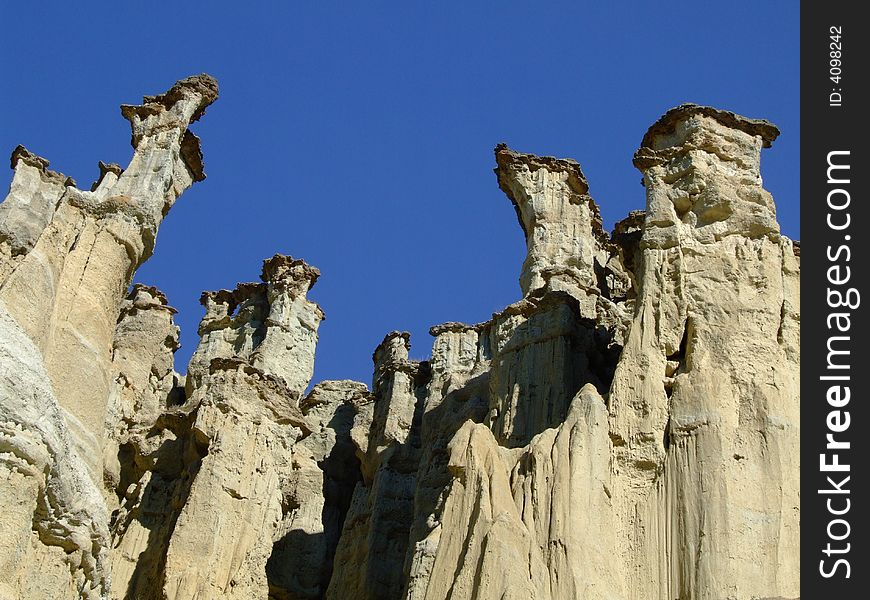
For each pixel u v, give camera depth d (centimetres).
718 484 3133
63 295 3319
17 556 2692
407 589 3238
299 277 5034
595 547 3078
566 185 4591
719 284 3494
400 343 5225
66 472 2897
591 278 4378
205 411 4138
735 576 3002
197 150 3912
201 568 3775
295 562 4578
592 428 3266
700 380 3319
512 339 4019
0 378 2786
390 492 4475
